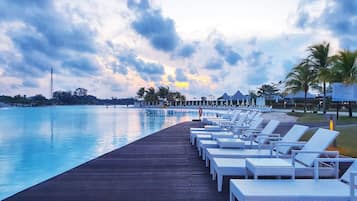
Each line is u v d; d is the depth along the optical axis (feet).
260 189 11.48
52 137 47.29
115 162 23.16
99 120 86.89
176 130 48.26
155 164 22.41
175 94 276.62
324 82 72.79
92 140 43.70
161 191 15.76
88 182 17.48
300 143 17.72
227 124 40.73
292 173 12.95
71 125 69.36
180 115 118.32
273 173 12.96
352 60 64.90
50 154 32.96
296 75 98.63
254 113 38.93
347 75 65.36
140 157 25.22
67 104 289.94
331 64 72.38
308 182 12.62
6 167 26.66
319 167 15.39
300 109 133.80
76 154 32.96
